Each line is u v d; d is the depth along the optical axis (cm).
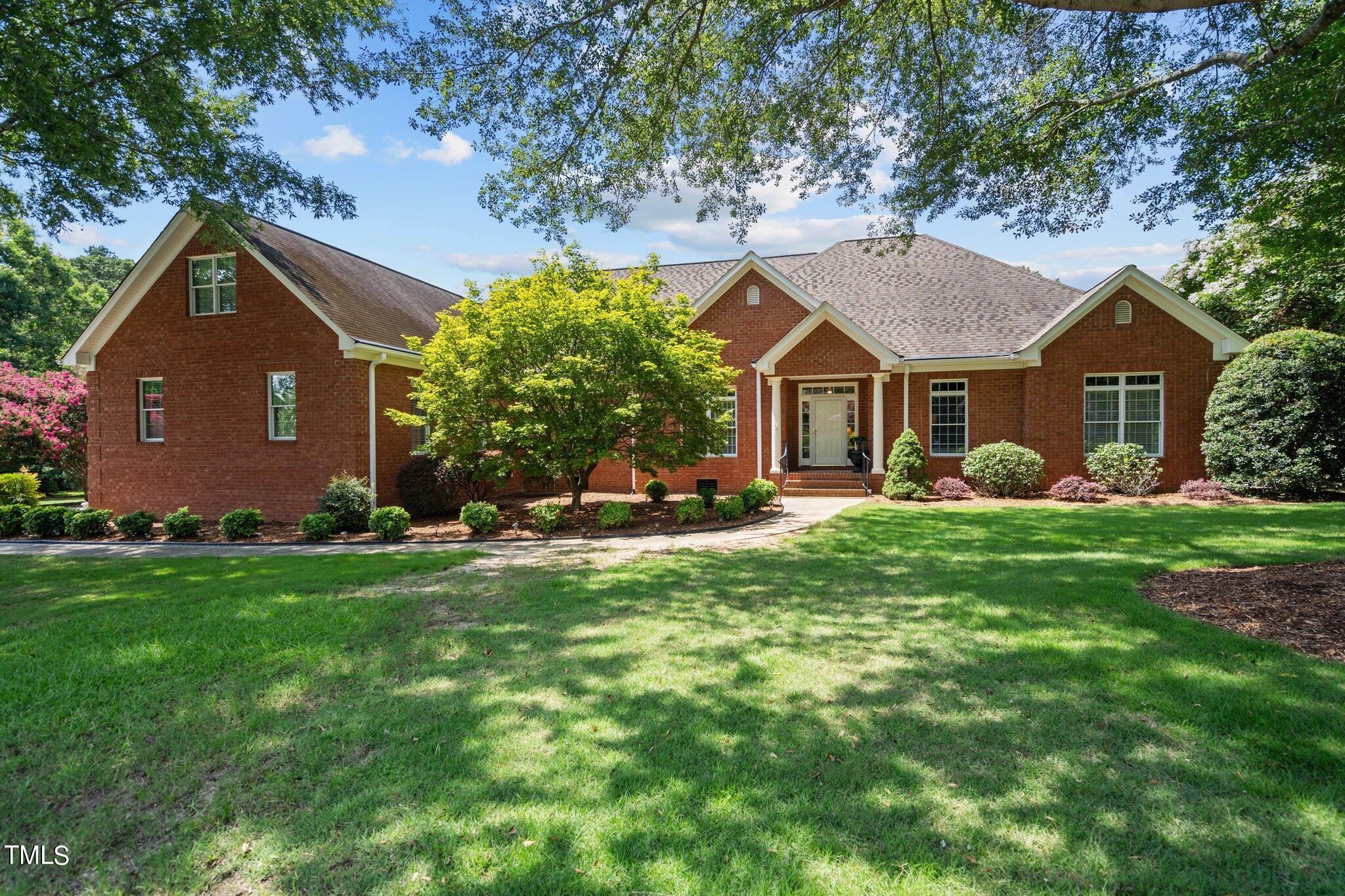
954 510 1406
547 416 1242
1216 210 955
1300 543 894
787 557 920
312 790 324
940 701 413
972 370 1767
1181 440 1628
